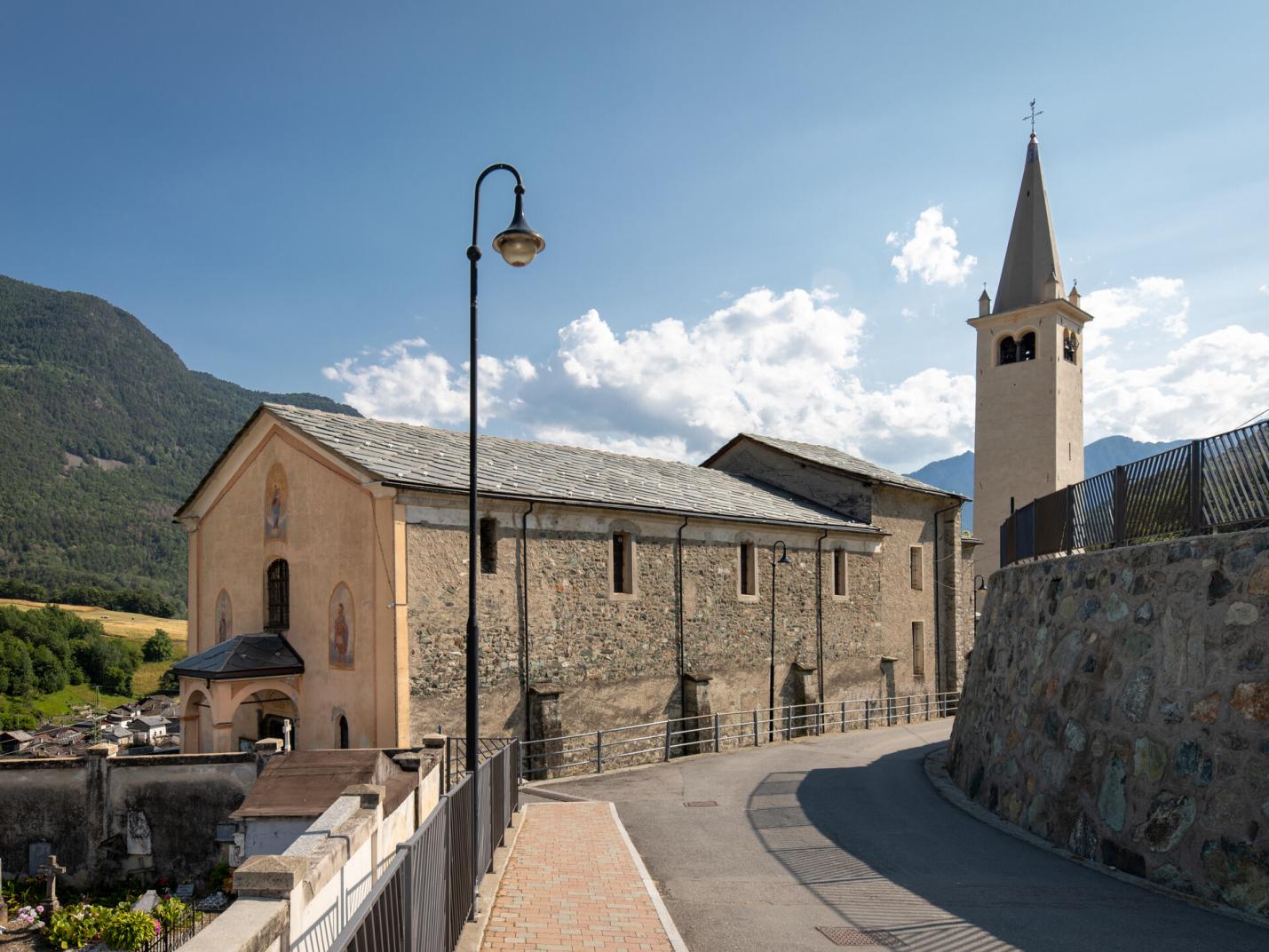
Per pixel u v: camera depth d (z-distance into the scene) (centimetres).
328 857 602
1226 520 957
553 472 2061
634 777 1656
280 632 1814
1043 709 1203
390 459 1691
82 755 1555
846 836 1142
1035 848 1069
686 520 2138
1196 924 743
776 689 2377
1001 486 4156
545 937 704
